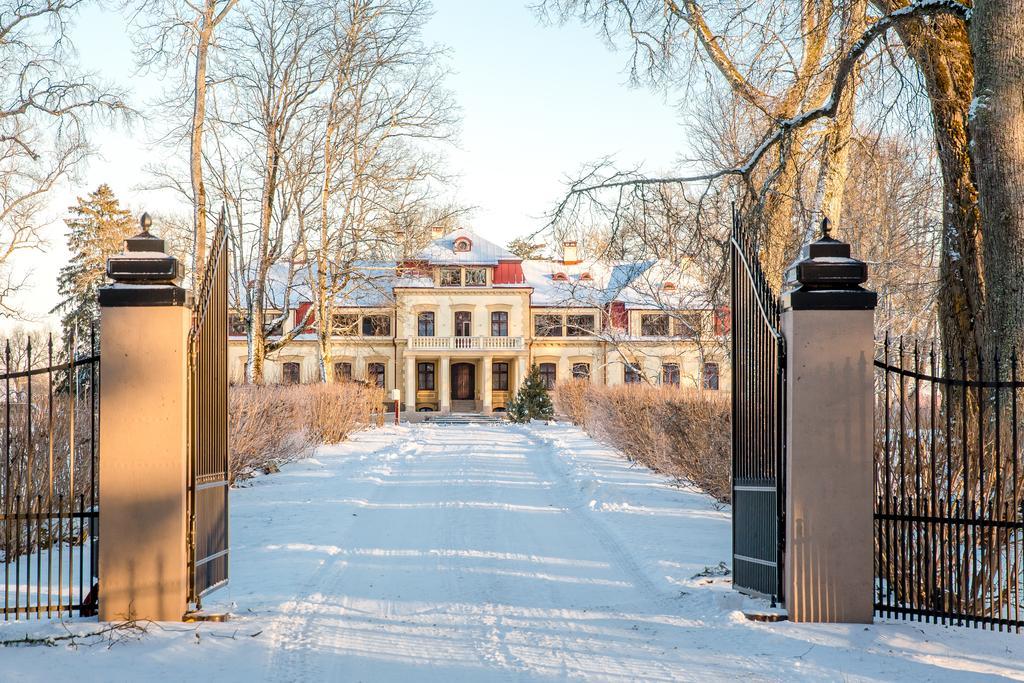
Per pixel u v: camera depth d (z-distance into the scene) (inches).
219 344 327.9
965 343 475.5
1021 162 407.8
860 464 292.5
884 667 246.8
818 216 586.9
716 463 566.3
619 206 597.3
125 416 289.3
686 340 1659.7
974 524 291.3
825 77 558.3
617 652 261.9
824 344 293.3
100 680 233.8
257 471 748.6
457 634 282.2
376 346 2301.9
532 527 497.7
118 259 293.4
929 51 488.1
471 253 2351.1
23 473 388.8
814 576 292.2
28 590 288.4
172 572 289.0
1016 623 284.7
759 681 234.5
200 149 843.4
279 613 302.5
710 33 624.1
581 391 1536.7
